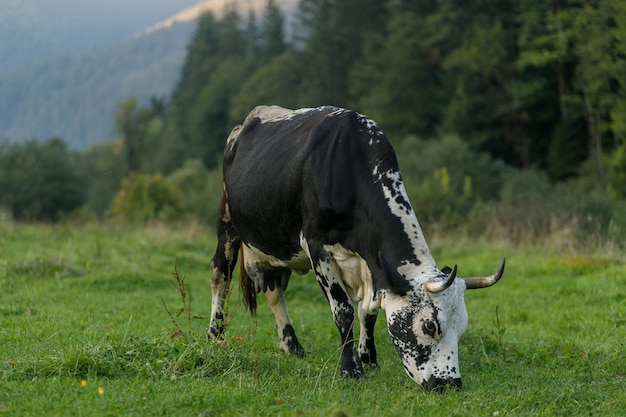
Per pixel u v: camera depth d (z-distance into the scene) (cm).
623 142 4350
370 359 816
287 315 901
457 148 4059
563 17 4819
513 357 876
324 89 6769
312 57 6925
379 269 717
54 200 5394
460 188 3781
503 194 3497
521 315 1170
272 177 815
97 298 1202
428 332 661
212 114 8538
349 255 761
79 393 628
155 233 1933
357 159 758
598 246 1644
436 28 5741
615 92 4672
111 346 740
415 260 700
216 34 11425
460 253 1784
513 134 5316
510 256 1667
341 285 773
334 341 962
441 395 656
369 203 734
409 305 671
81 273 1388
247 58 9469
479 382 747
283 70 7344
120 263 1505
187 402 606
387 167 742
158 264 1555
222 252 954
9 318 1001
